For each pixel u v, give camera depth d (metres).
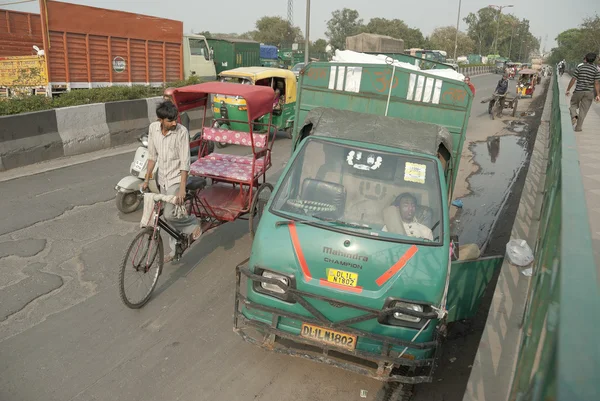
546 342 1.77
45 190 7.69
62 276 5.12
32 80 12.34
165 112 4.62
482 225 7.55
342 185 4.00
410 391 3.73
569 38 84.75
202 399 3.53
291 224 3.66
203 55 19.09
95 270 5.30
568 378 1.18
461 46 95.19
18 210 6.77
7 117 8.56
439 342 3.46
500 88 18.88
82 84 13.31
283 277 3.48
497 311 3.95
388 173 4.05
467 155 12.45
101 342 4.11
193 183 5.22
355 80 5.70
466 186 9.67
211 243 6.33
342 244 3.49
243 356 4.05
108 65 13.98
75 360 3.85
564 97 10.74
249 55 25.09
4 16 16.27
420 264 3.41
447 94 5.37
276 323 3.54
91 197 7.54
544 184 7.31
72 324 4.32
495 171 10.94
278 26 77.38
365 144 4.24
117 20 13.97
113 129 10.99
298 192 3.98
